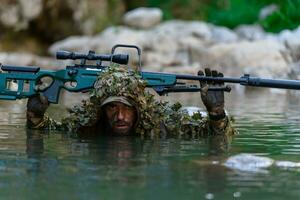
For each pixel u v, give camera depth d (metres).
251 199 7.47
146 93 11.67
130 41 32.53
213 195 7.62
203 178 8.38
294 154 10.07
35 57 32.50
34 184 8.09
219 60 29.83
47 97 12.16
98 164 9.22
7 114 15.36
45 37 36.34
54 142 11.00
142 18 36.50
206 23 38.56
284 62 28.73
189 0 40.91
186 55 31.62
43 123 12.45
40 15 35.34
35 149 10.34
